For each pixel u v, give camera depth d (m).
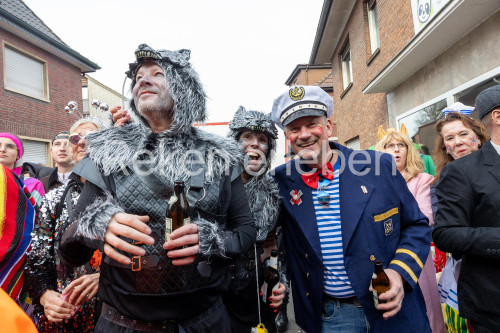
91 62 11.77
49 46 10.02
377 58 7.31
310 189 1.65
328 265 1.56
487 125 1.65
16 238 0.96
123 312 1.11
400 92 6.71
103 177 1.16
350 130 9.93
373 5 7.87
